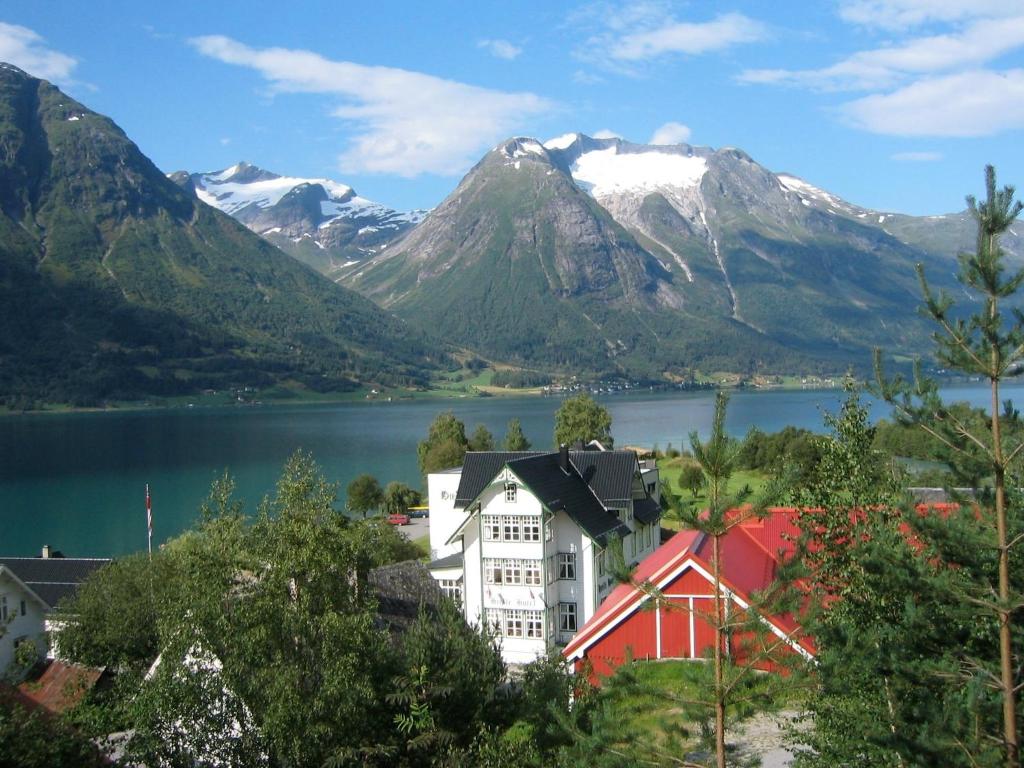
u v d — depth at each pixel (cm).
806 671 2188
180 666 3189
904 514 2275
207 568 3397
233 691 3162
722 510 2102
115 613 5650
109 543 12300
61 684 5559
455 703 3216
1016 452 2073
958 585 2105
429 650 3294
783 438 11675
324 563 3319
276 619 3183
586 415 15050
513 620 6178
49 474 19912
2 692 3744
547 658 3622
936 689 2195
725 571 3925
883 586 2350
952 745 1952
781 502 2733
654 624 4050
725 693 2178
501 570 6200
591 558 6294
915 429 2280
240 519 3731
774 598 2272
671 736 2309
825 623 2305
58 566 7819
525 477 6147
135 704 3266
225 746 3180
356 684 3014
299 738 2966
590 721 2744
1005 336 2047
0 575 6197
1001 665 2116
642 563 5075
